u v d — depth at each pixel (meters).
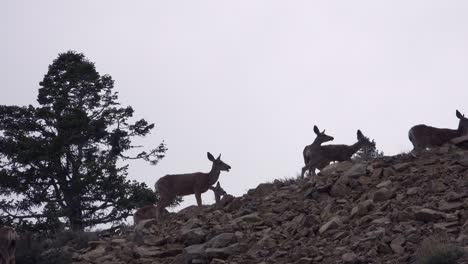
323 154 38.84
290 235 26.00
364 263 21.94
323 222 26.38
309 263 22.97
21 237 32.12
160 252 27.28
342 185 28.95
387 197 26.72
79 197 52.44
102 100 61.50
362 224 25.06
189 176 38.25
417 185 27.38
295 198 29.92
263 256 24.59
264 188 32.59
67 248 30.75
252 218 28.27
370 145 39.94
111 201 52.69
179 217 32.56
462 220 23.31
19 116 57.06
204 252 25.52
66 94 60.66
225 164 38.91
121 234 33.34
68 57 62.16
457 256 20.39
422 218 23.92
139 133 60.56
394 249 22.22
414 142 36.22
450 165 28.61
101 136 58.09
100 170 52.91
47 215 48.72
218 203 33.09
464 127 39.38
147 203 53.00
